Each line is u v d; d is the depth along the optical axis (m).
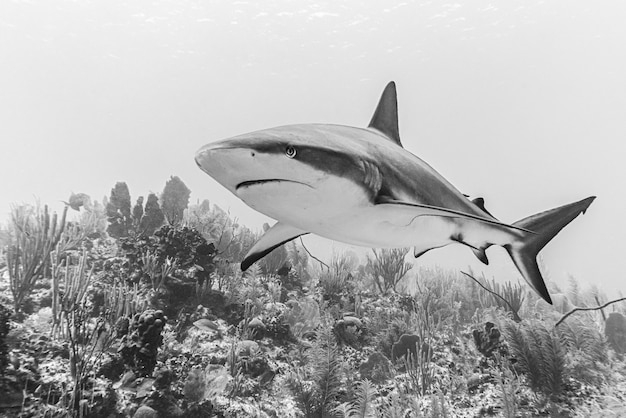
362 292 9.38
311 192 2.27
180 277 7.13
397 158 2.99
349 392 5.72
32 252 6.12
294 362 6.53
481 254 4.07
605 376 6.77
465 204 3.65
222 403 5.27
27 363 4.69
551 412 5.77
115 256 7.93
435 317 8.72
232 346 5.88
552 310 9.23
